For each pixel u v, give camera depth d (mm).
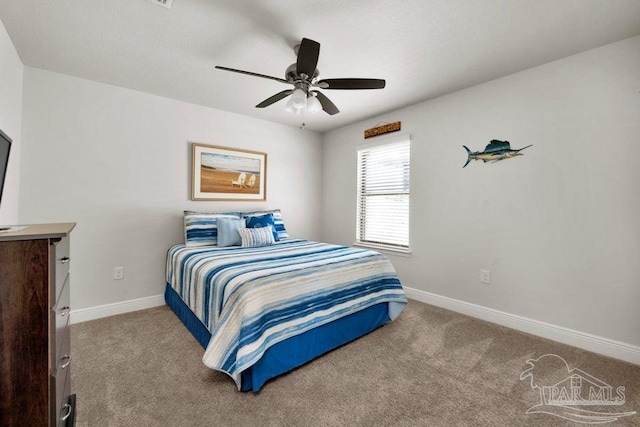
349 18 1732
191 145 3148
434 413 1454
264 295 1690
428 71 2395
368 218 3787
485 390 1637
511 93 2447
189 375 1753
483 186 2637
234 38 1949
